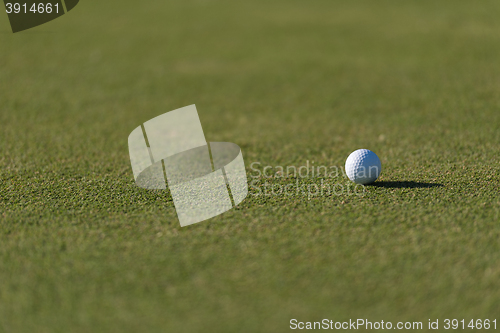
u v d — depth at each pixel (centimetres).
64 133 679
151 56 1184
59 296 302
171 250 349
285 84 962
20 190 465
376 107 794
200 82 986
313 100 855
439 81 920
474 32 1283
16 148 608
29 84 951
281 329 272
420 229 368
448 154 556
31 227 386
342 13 1609
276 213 402
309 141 645
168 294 302
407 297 295
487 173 484
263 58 1159
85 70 1059
